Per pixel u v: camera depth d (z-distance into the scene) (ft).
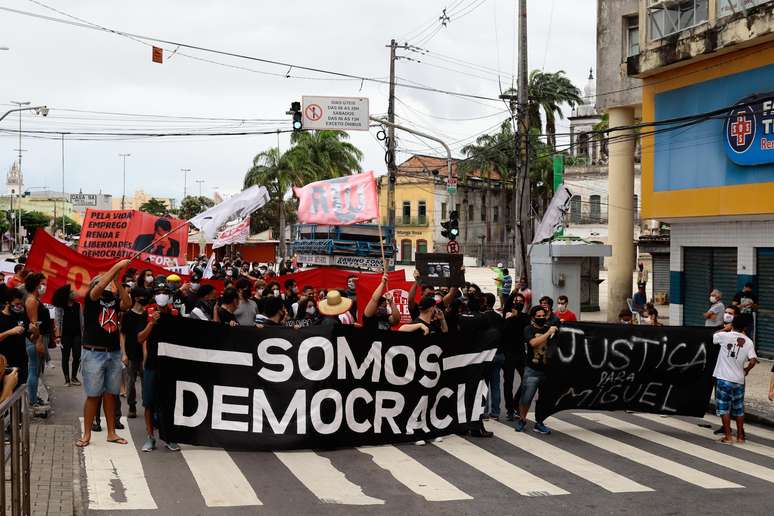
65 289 38.09
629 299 83.10
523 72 83.41
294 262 115.85
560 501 26.32
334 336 32.71
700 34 64.69
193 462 30.32
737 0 62.80
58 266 49.49
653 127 73.77
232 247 164.04
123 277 51.16
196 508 24.86
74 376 46.98
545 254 83.15
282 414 32.04
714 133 65.82
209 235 63.46
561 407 37.65
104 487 26.94
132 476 28.30
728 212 64.44
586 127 233.96
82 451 31.53
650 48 71.61
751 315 59.67
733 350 36.58
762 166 61.05
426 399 34.63
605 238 211.41
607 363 37.83
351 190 45.78
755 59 61.57
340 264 100.89
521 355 40.24
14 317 33.22
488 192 274.77
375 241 105.60
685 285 73.20
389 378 33.76
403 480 28.50
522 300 40.83
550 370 37.32
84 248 64.64
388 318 42.68
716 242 68.54
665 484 28.71
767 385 52.37
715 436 38.01
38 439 33.40
